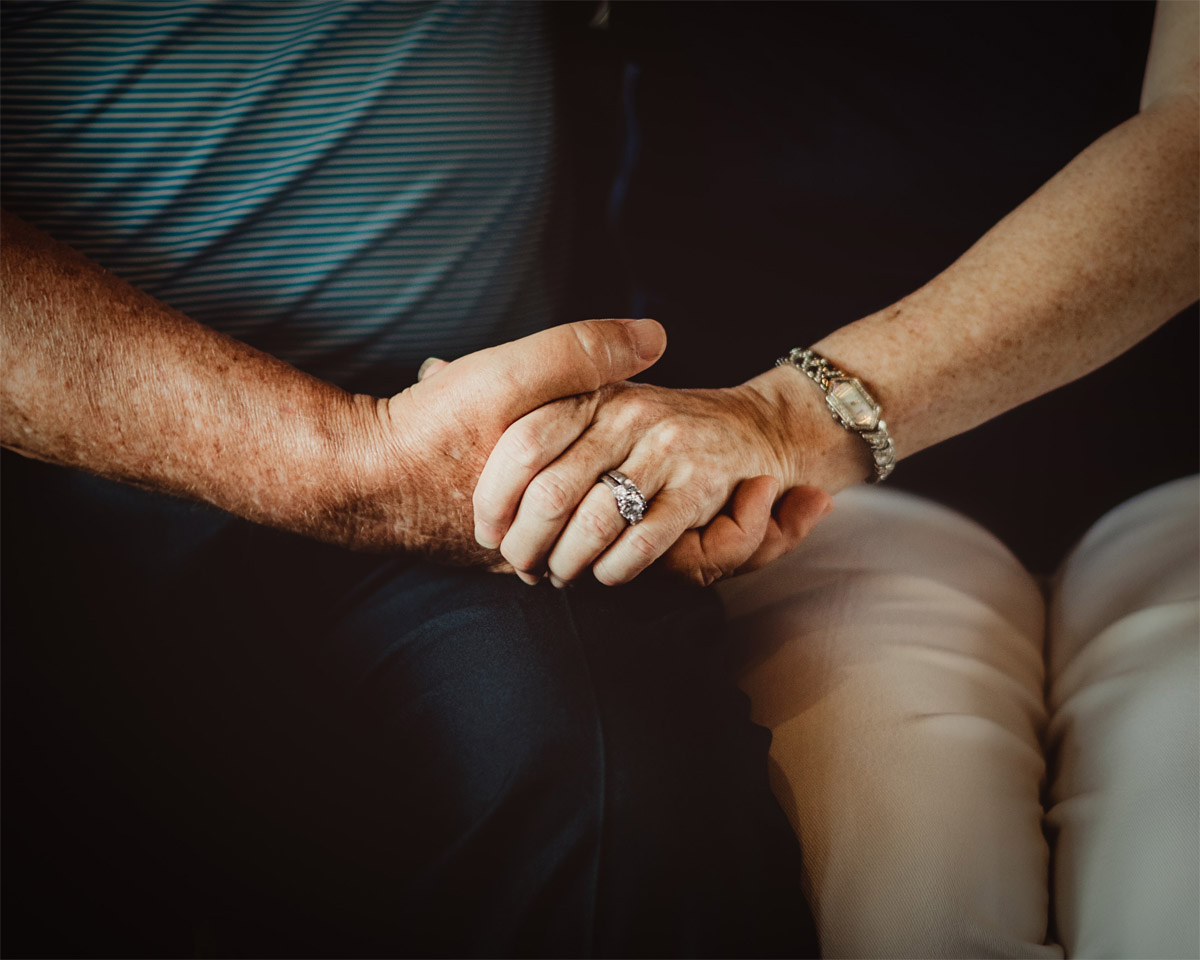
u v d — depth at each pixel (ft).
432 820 1.96
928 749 1.99
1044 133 2.50
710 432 2.04
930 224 2.57
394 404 2.00
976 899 1.88
